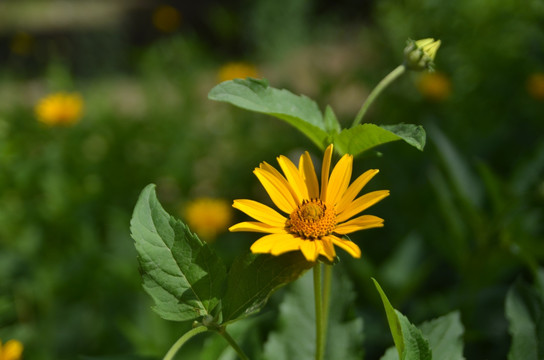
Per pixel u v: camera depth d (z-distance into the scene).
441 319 0.53
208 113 1.75
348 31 3.00
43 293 1.00
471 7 1.49
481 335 0.67
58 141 1.40
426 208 1.05
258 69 2.92
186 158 1.48
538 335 0.52
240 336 0.62
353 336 0.56
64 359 0.88
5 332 0.94
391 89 1.53
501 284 0.86
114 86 2.39
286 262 0.47
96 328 0.93
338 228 0.47
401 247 0.86
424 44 0.53
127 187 1.38
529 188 0.82
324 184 0.49
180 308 0.47
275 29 3.10
